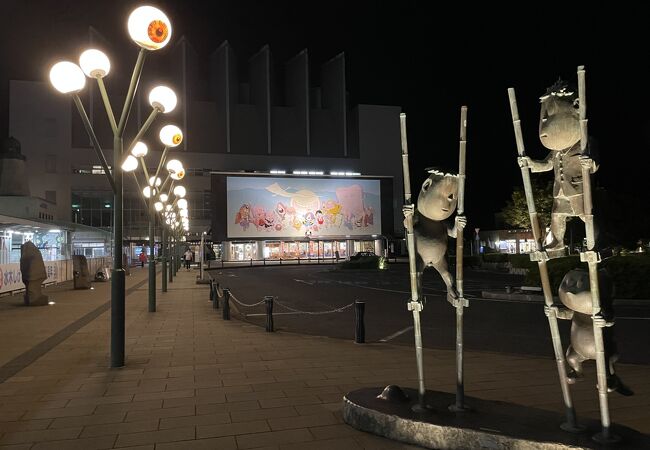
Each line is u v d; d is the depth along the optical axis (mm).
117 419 5332
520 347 9719
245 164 73375
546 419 4496
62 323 12766
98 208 67438
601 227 4082
